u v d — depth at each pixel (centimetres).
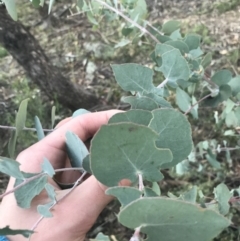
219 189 33
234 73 108
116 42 128
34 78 104
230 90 53
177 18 128
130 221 19
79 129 50
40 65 100
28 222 42
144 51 122
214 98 55
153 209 18
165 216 18
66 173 49
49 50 133
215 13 126
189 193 30
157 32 66
